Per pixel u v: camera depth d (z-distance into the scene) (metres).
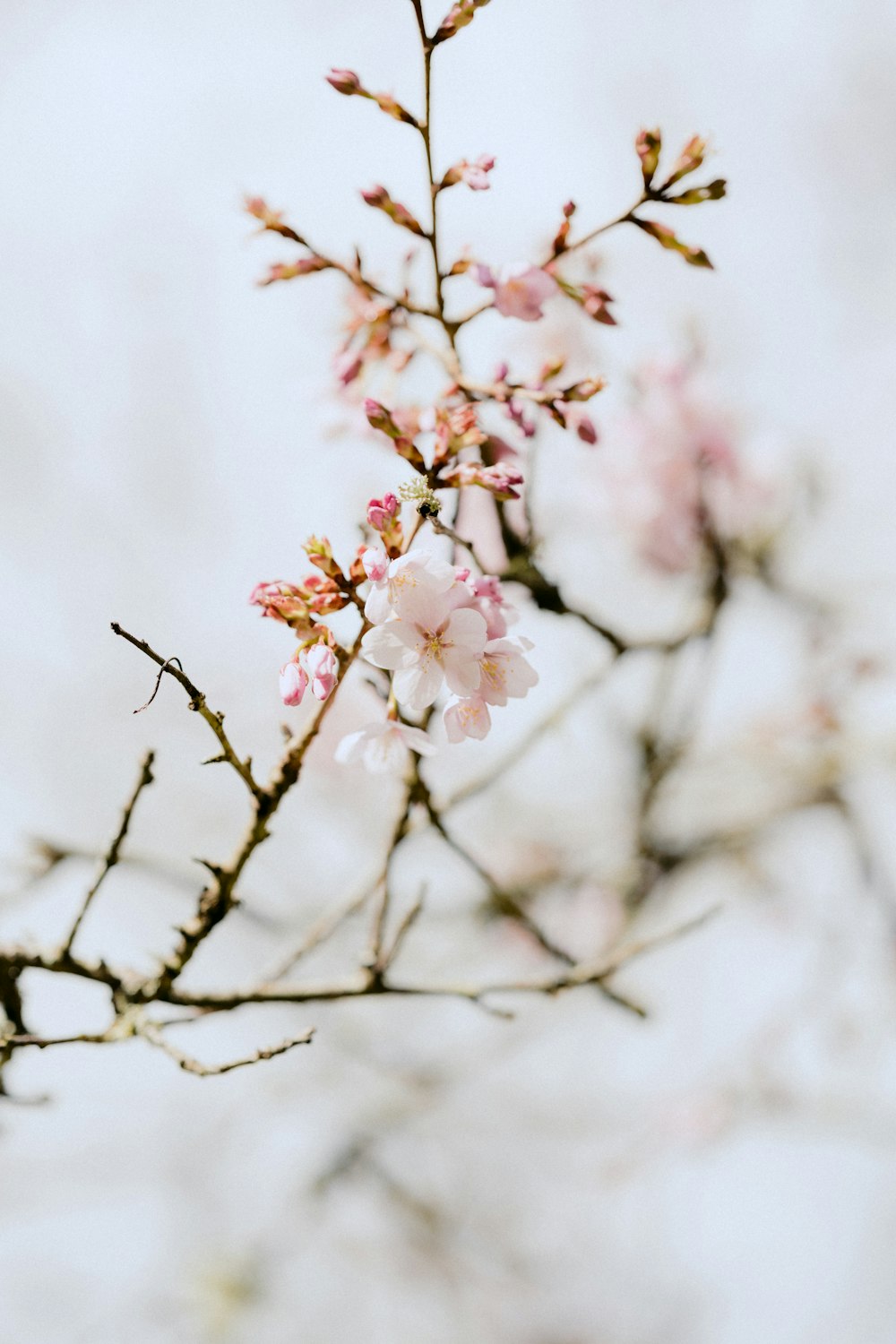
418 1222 2.56
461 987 1.51
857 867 2.39
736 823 2.28
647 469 1.86
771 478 1.92
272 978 1.52
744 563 2.01
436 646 1.42
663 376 1.81
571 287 1.46
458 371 1.47
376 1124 2.38
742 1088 2.45
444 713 1.43
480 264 1.46
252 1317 2.52
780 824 2.33
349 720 2.35
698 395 1.83
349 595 1.42
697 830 2.27
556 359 1.47
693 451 1.84
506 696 1.43
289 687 1.42
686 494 1.86
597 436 1.46
